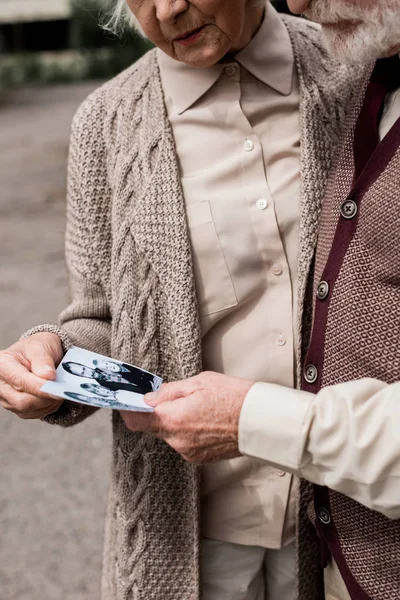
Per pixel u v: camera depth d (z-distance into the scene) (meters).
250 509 1.74
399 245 1.35
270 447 1.39
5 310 5.84
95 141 1.73
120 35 1.75
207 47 1.56
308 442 1.36
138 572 1.70
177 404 1.44
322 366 1.49
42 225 8.23
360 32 1.39
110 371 1.54
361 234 1.42
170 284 1.61
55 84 24.20
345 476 1.32
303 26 1.84
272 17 1.72
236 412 1.41
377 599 1.45
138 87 1.73
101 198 1.73
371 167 1.42
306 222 1.62
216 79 1.67
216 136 1.68
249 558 1.79
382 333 1.38
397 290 1.38
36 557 3.39
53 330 1.66
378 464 1.28
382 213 1.37
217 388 1.44
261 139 1.70
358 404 1.32
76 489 3.85
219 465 1.72
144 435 1.68
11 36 31.53
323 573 1.75
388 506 1.31
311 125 1.67
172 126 1.70
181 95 1.69
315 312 1.51
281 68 1.70
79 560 3.37
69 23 30.14
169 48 1.60
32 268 6.81
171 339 1.65
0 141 14.02
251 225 1.65
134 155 1.67
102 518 3.63
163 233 1.62
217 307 1.66
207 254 1.64
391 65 1.51
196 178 1.67
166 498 1.69
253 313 1.69
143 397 1.48
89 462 4.05
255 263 1.66
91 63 24.73
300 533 1.69
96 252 1.74
